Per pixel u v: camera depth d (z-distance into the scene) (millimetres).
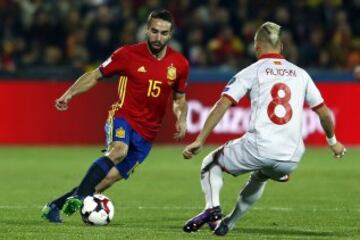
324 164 60406
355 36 85688
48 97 71375
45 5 85375
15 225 32344
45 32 82688
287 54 78625
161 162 61094
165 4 84250
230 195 44812
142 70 33062
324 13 85062
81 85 33125
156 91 33250
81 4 86438
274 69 28875
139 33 80250
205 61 79125
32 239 28656
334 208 39156
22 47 81375
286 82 28797
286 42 78500
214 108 28734
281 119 28578
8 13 84438
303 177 53031
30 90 71375
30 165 58594
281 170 29016
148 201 41719
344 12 85688
